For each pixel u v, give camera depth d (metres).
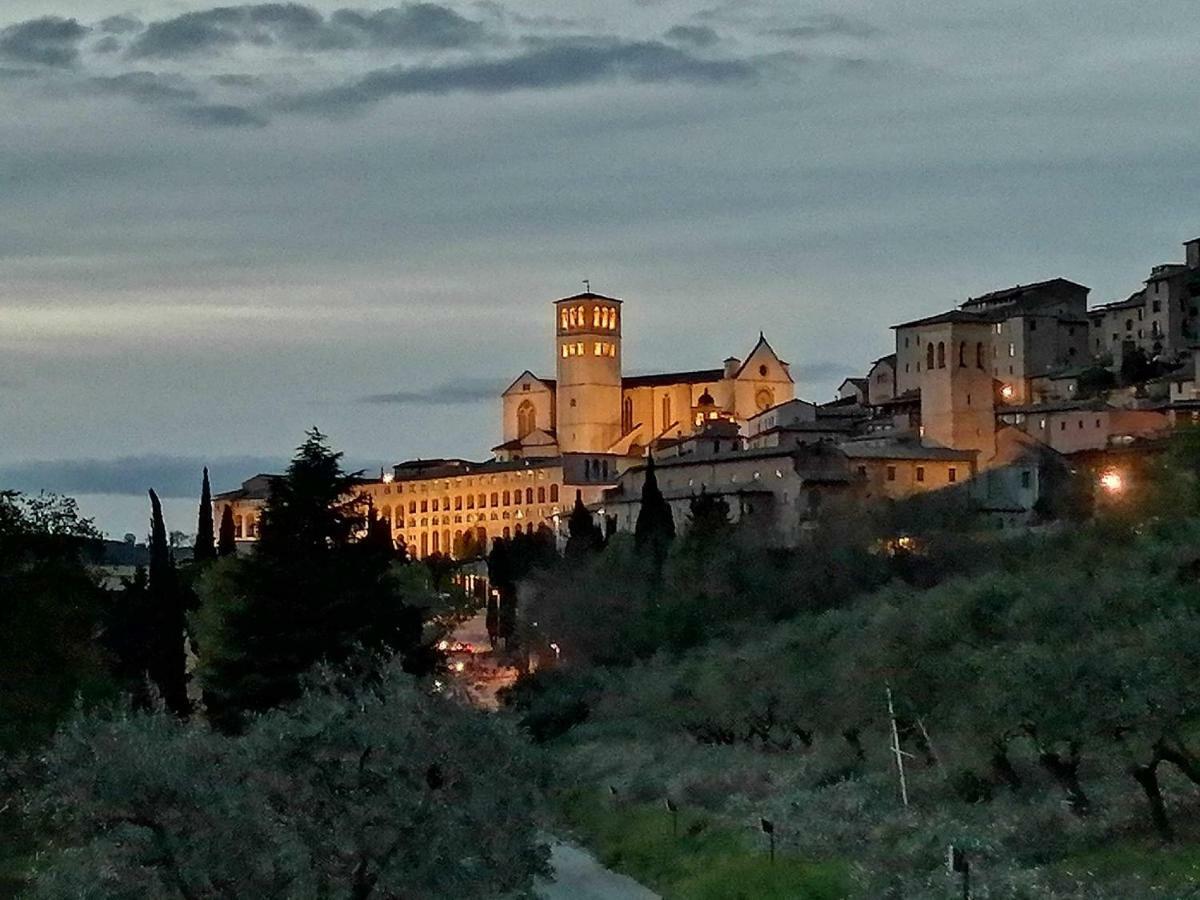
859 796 87.81
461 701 58.69
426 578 155.75
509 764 57.66
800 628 121.88
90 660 92.44
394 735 55.47
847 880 72.56
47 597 89.38
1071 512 196.12
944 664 87.50
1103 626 83.81
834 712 100.50
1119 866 64.50
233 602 119.31
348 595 103.62
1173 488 136.62
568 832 99.81
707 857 84.94
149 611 133.62
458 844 54.78
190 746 53.47
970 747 81.88
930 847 72.56
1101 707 67.81
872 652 93.31
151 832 51.28
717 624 160.88
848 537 182.75
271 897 52.25
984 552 167.12
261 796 53.25
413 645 106.44
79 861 52.19
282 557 104.50
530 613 178.12
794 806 88.88
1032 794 77.69
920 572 166.12
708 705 119.12
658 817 96.56
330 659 98.25
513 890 57.03
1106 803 72.31
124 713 55.03
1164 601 86.06
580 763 121.12
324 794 54.44
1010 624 86.62
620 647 165.50
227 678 102.88
